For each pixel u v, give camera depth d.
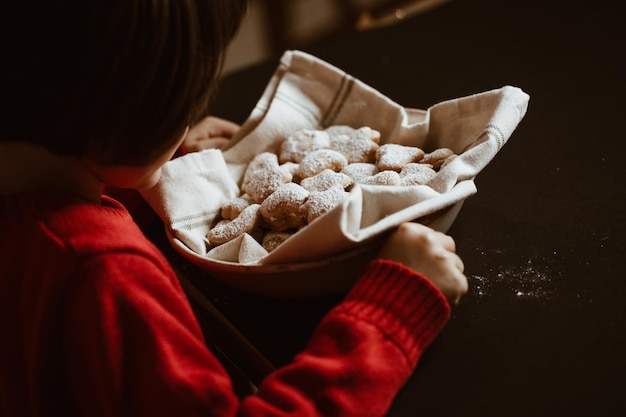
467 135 0.60
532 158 0.68
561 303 0.54
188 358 0.47
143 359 0.46
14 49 0.42
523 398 0.49
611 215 0.60
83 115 0.44
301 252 0.51
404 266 0.51
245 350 0.56
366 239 0.50
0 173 0.48
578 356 0.50
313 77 0.69
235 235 0.58
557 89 0.78
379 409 0.47
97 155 0.47
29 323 0.48
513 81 0.81
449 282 0.50
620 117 0.71
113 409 0.47
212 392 0.46
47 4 0.41
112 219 0.49
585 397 0.48
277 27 1.99
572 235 0.59
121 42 0.42
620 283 0.54
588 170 0.65
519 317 0.54
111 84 0.43
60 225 0.47
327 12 2.08
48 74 0.43
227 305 0.60
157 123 0.46
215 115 0.85
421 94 0.82
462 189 0.53
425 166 0.58
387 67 0.88
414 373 0.52
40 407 0.49
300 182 0.63
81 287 0.46
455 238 0.61
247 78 0.92
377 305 0.50
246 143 0.67
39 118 0.44
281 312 0.58
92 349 0.46
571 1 0.94
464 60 0.87
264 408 0.47
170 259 0.66
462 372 0.51
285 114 0.68
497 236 0.61
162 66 0.44
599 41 0.85
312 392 0.47
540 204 0.63
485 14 0.95
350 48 0.94
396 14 1.77
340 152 0.63
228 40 0.48
